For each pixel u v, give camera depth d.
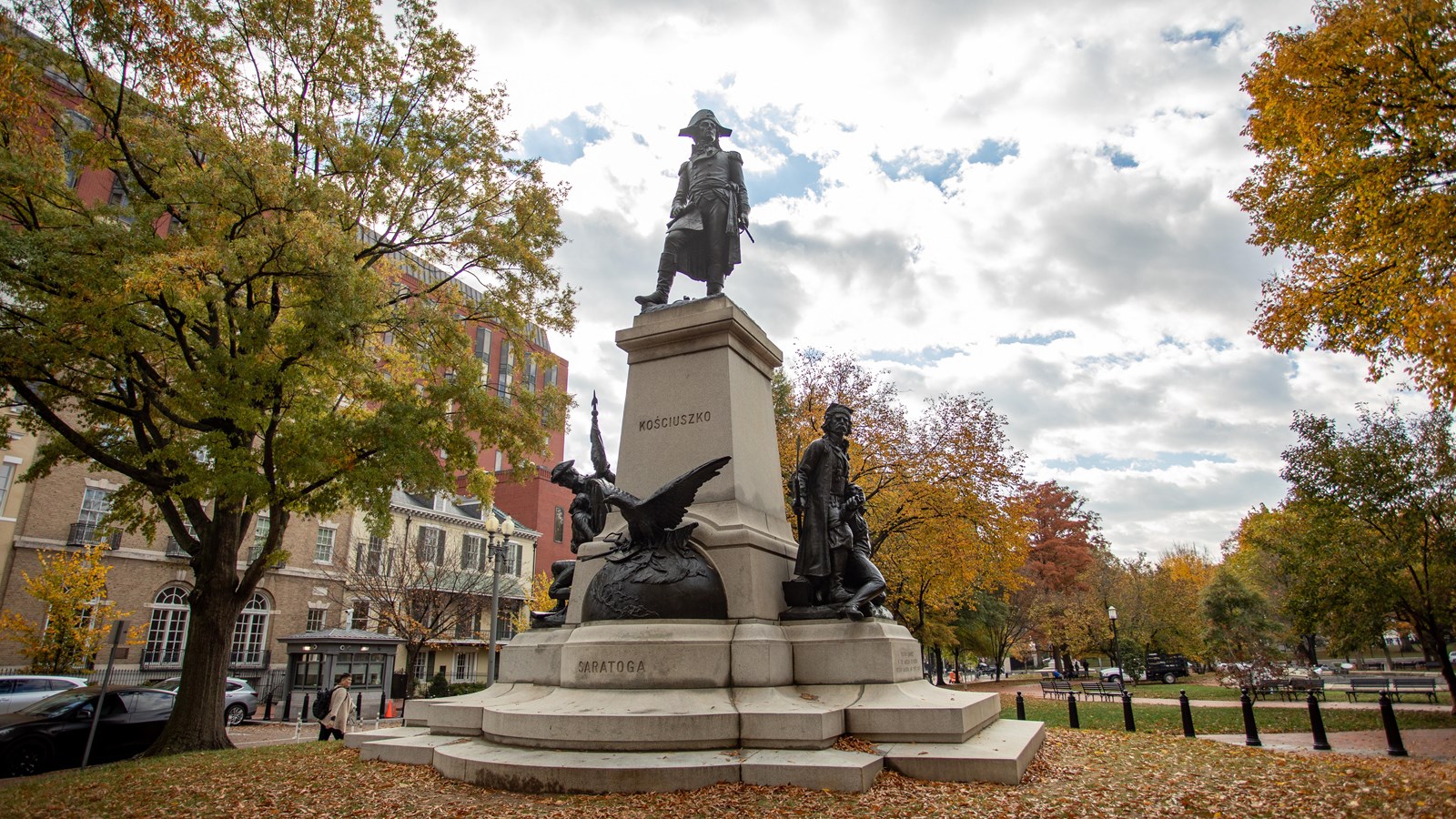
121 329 12.81
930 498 24.98
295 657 28.36
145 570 33.09
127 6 11.80
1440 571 20.33
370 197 16.23
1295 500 22.33
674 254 11.38
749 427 9.98
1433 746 14.29
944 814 5.61
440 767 7.36
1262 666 29.52
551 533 53.84
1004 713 22.03
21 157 13.05
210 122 14.51
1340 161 13.80
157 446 15.11
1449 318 10.24
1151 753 9.11
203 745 14.32
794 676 8.34
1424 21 12.80
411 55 17.25
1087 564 56.19
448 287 18.34
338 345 14.26
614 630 8.17
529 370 66.38
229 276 13.60
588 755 6.86
